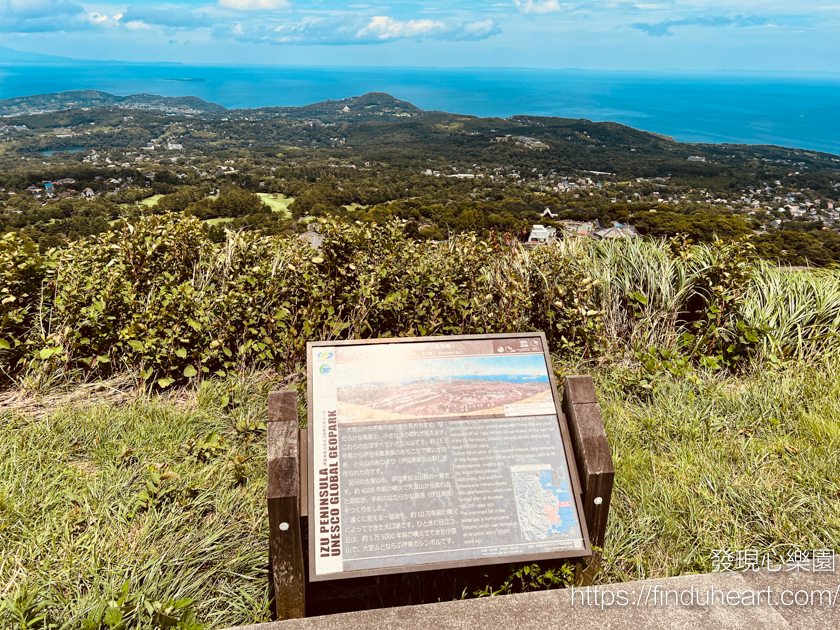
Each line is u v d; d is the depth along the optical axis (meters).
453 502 1.54
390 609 1.47
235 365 2.92
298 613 1.50
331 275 3.29
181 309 2.84
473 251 3.45
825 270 4.18
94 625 1.35
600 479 1.59
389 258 3.32
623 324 3.70
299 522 1.43
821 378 3.03
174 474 1.91
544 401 1.70
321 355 1.63
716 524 1.98
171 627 1.41
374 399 1.61
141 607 1.46
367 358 1.65
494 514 1.55
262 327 2.99
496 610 1.48
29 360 2.90
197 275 3.38
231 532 1.84
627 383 2.97
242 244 3.33
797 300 3.63
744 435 2.58
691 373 3.04
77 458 2.24
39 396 2.69
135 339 2.79
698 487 2.16
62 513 1.88
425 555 1.48
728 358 3.45
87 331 3.00
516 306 3.27
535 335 1.77
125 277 3.12
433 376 1.66
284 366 3.01
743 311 3.49
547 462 1.63
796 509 2.03
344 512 1.49
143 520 1.86
